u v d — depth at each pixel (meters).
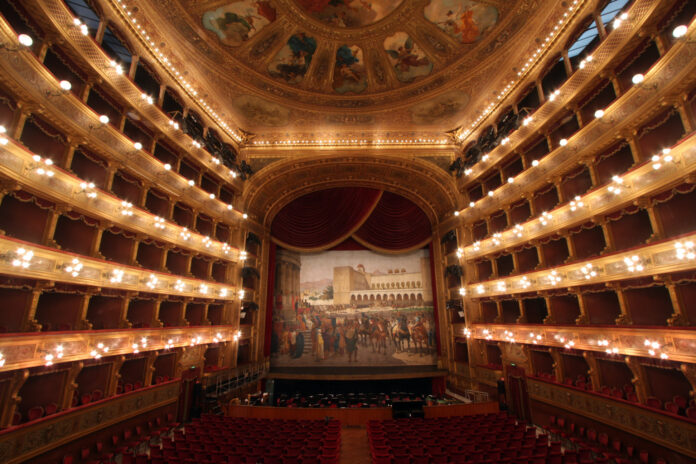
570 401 11.98
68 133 10.47
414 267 23.73
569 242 13.20
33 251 8.88
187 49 14.98
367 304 23.22
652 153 10.29
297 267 23.91
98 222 11.50
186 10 13.62
